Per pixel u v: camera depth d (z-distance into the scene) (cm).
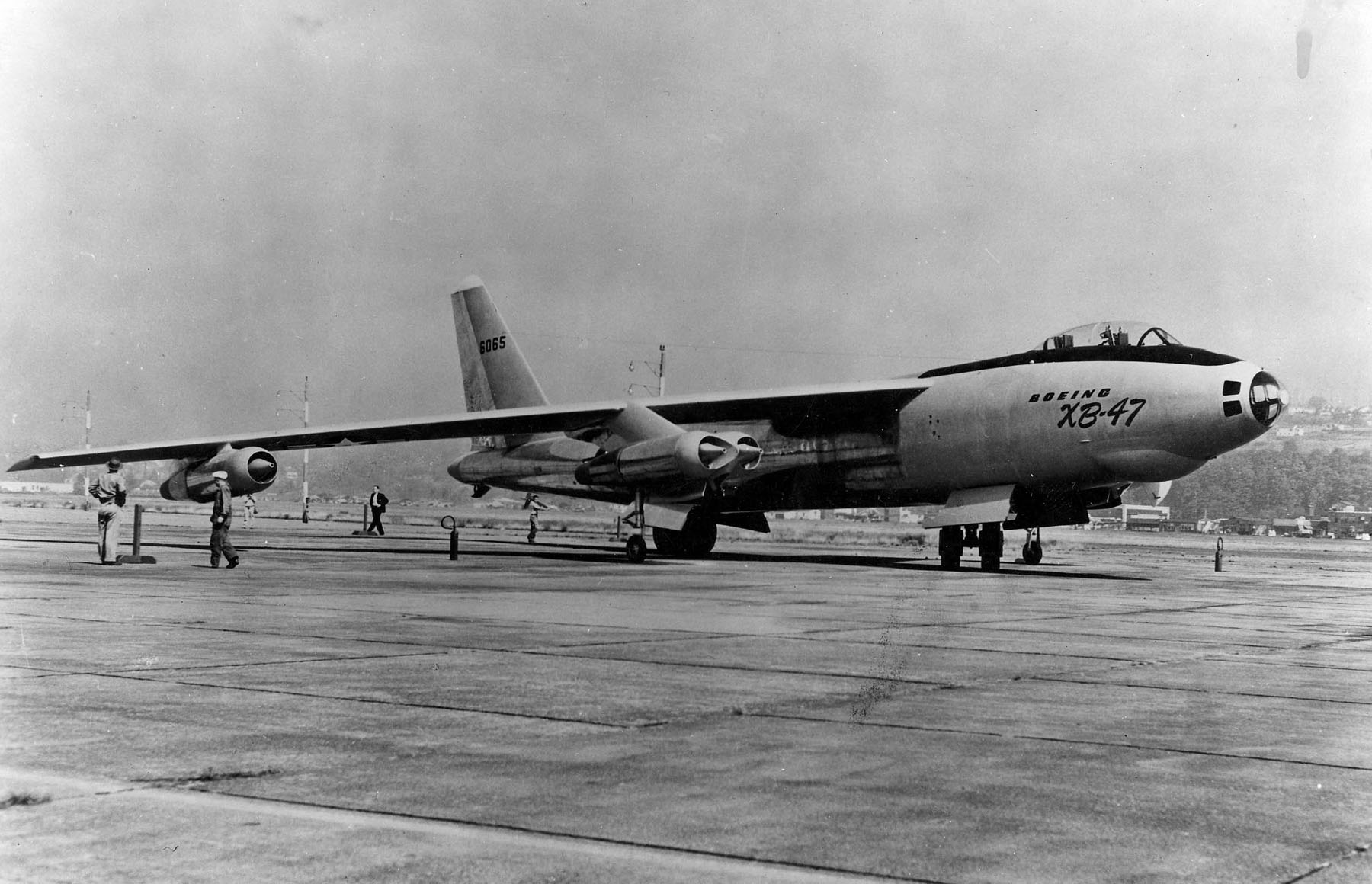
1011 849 428
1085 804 494
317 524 6525
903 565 2794
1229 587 2198
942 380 2508
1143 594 1889
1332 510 14350
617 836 436
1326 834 454
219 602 1410
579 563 2598
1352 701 775
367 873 389
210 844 419
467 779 521
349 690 759
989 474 2420
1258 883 393
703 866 402
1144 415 2170
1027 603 1625
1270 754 599
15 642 997
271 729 628
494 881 383
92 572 2002
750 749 593
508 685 788
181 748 578
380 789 502
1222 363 2147
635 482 2620
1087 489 2383
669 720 668
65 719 649
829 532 5947
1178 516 16550
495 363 3391
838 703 734
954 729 656
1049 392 2305
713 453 2531
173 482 2973
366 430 2741
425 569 2264
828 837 439
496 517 7225
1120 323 2375
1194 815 479
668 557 3056
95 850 409
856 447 2639
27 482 14812
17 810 462
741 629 1184
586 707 706
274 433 2781
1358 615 1520
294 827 442
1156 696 785
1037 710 721
